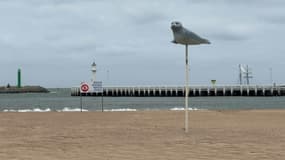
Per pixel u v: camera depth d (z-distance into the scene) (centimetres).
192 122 2414
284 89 10669
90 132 1872
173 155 1222
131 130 1952
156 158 1174
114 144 1460
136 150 1320
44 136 1719
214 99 9919
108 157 1194
